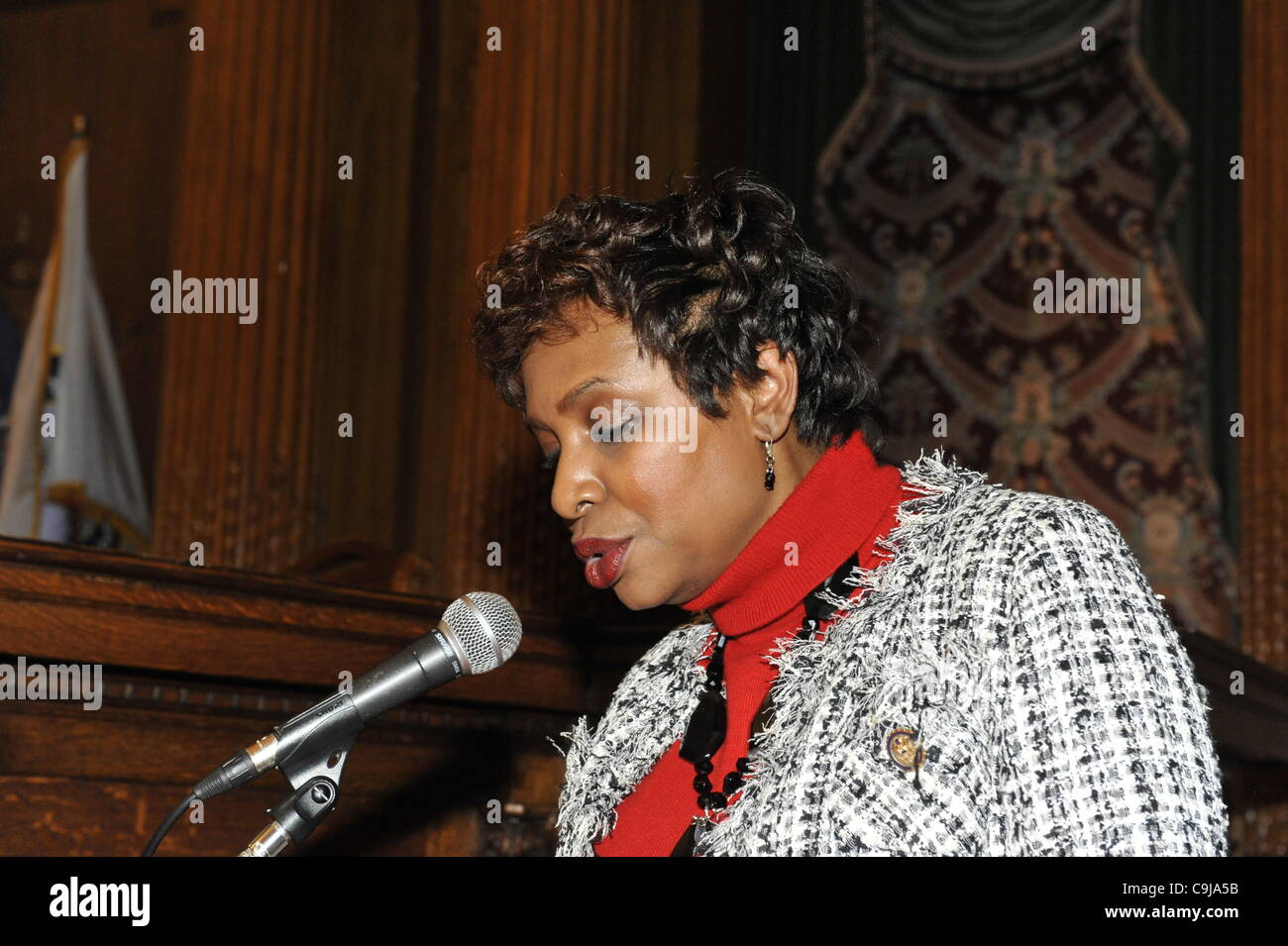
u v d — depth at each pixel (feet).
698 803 4.63
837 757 4.12
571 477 4.50
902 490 4.78
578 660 9.63
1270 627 19.12
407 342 25.43
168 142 29.04
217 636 7.64
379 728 8.84
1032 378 23.03
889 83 24.31
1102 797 3.59
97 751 7.50
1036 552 4.05
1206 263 21.68
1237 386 21.26
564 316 4.48
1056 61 23.03
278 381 24.17
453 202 25.70
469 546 21.34
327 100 25.43
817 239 24.14
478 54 23.66
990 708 3.94
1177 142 21.89
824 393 4.73
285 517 23.95
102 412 27.35
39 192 30.01
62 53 30.35
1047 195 23.50
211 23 25.21
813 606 4.57
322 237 25.04
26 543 6.89
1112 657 3.77
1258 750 11.14
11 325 29.50
